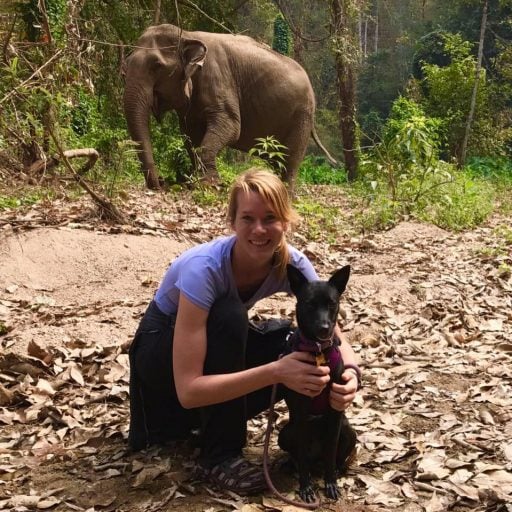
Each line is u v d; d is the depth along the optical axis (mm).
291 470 3330
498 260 7824
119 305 5902
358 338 5367
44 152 9070
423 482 3250
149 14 15516
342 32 19438
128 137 13688
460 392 4328
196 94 11945
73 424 3979
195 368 3023
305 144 13086
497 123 29109
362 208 11570
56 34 11828
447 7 41719
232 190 3041
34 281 6301
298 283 2904
